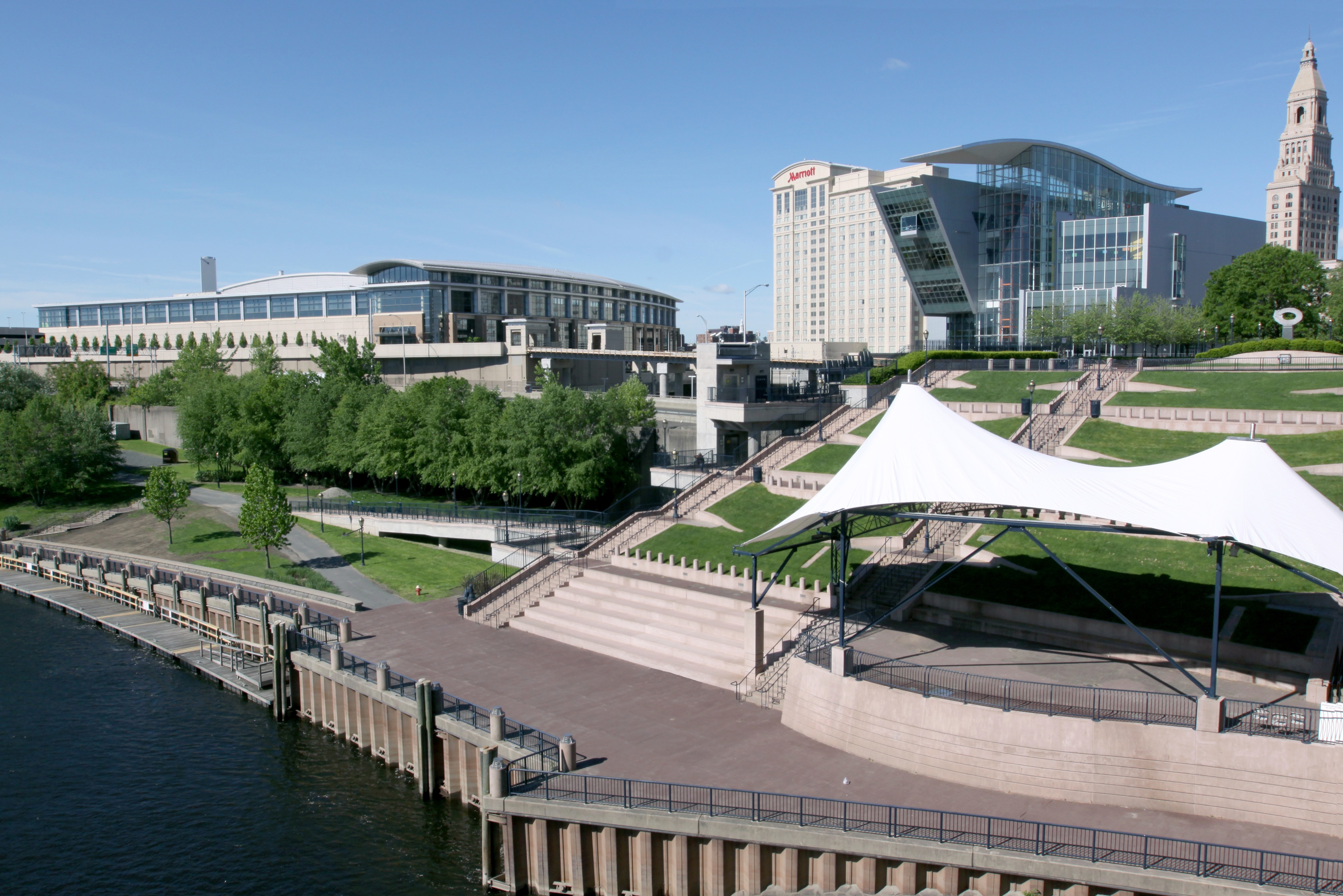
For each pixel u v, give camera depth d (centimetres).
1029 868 2409
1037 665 3356
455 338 14162
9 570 7306
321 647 4409
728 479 6312
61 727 4250
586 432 7369
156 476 7206
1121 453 5428
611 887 2820
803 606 4234
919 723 3005
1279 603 3531
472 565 6225
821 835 2588
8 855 3181
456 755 3509
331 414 9262
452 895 2950
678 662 4069
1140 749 2719
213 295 17025
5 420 8738
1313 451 4956
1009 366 8031
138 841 3269
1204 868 2322
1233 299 10206
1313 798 2531
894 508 4100
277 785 3688
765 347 8394
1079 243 11700
